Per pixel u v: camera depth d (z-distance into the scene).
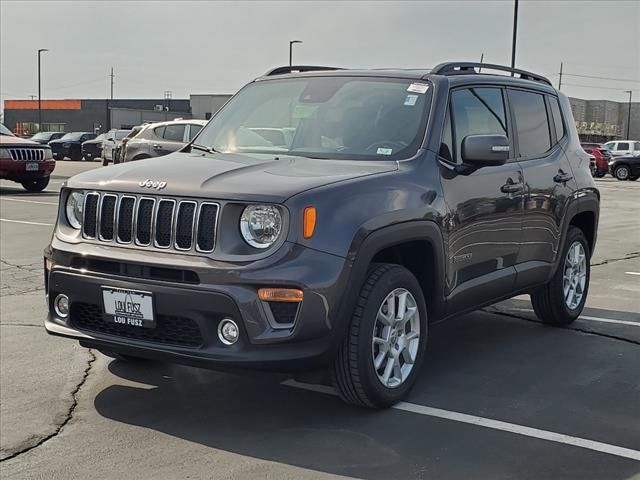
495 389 4.76
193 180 3.97
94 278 4.04
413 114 4.79
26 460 3.76
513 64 29.58
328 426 4.14
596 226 6.72
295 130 4.99
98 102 78.19
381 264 4.26
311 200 3.79
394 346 4.34
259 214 3.74
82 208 4.24
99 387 4.79
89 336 4.13
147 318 3.89
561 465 3.67
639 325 6.46
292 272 3.66
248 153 4.90
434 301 4.63
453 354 5.54
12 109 83.56
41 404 4.50
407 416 4.29
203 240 3.82
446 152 4.76
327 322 3.77
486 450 3.84
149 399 4.58
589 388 4.80
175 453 3.82
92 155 41.91
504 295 5.41
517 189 5.33
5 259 9.41
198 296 3.74
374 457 3.75
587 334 6.15
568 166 6.16
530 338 6.01
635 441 3.97
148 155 18.09
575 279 6.47
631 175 33.84
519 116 5.67
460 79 5.12
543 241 5.77
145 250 3.95
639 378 5.02
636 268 9.48
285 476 3.55
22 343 5.75
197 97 68.38
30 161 18.16
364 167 4.36
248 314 3.67
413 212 4.26
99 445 3.93
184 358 3.83
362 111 4.92
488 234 5.04
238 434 4.05
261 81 5.66
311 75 5.46
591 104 67.19
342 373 4.10
